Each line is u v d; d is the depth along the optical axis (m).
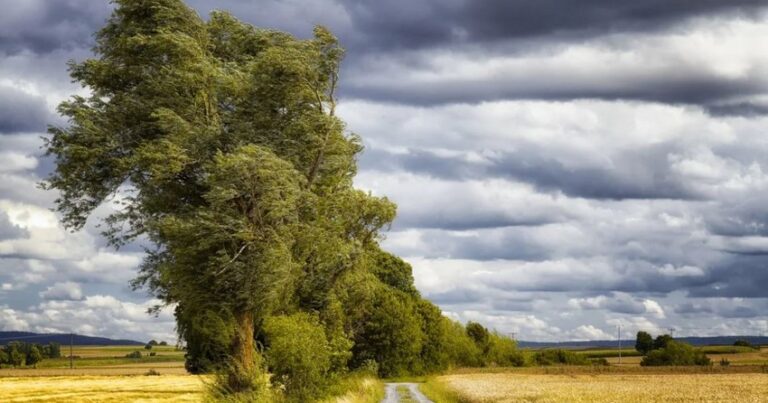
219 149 41.25
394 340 104.50
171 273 40.44
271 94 44.03
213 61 43.41
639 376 112.44
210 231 39.62
